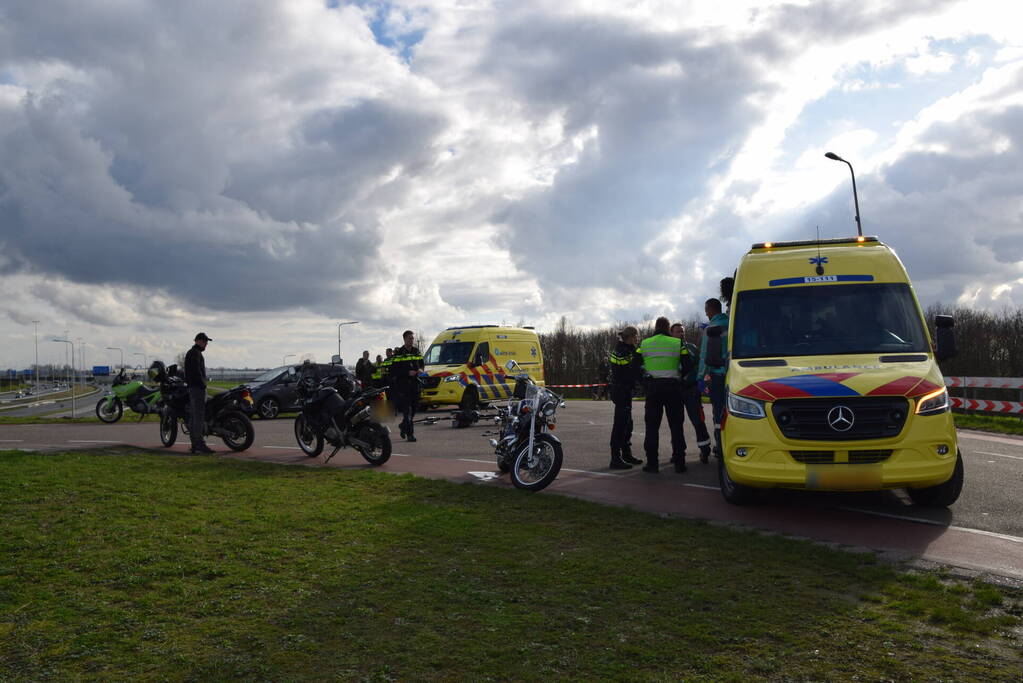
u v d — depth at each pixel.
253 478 9.82
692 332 52.34
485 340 24.70
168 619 4.70
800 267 8.81
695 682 3.79
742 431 7.48
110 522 7.14
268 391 22.17
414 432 16.73
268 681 3.85
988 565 5.77
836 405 7.18
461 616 4.72
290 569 5.71
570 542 6.45
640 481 9.75
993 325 42.53
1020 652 4.14
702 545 6.33
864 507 7.96
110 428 18.92
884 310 8.36
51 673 3.95
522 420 9.25
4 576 5.54
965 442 14.10
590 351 62.16
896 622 4.57
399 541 6.50
